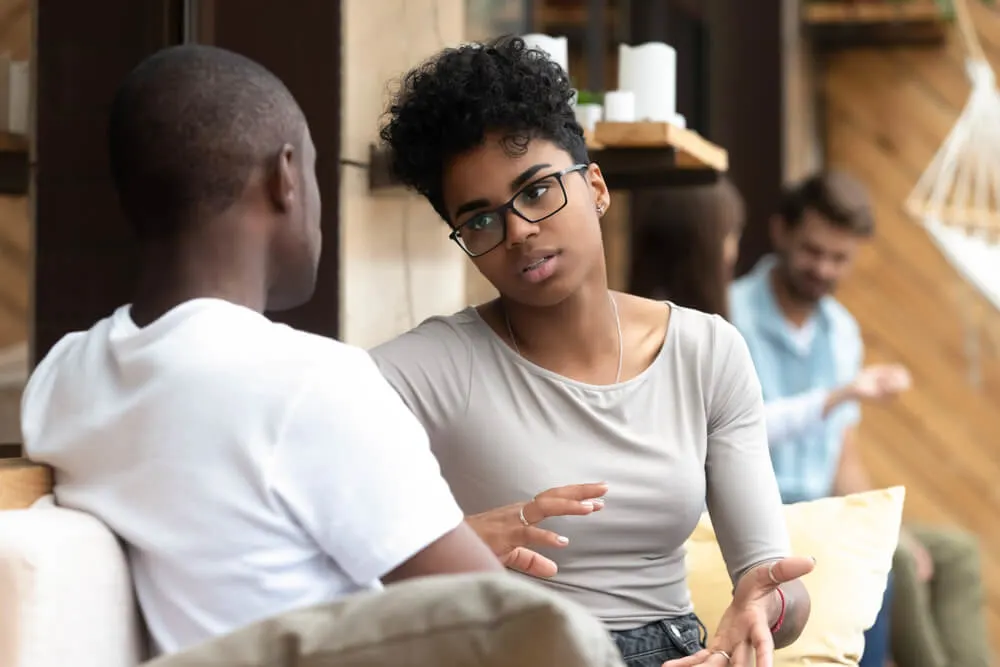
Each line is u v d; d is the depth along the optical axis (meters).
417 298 3.43
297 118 1.74
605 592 2.22
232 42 3.01
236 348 1.58
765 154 5.86
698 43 5.86
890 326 6.86
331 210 3.01
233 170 1.67
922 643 4.44
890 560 2.84
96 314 3.00
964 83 6.75
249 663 1.17
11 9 3.04
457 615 1.17
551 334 2.24
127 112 1.68
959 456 6.77
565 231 2.13
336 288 3.00
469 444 2.23
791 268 4.90
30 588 1.46
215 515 1.54
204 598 1.56
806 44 6.63
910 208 6.82
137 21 2.98
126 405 1.59
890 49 6.84
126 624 1.60
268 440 1.54
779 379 4.93
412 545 1.54
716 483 2.29
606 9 5.71
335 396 1.55
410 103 2.17
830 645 2.70
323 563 1.59
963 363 6.77
